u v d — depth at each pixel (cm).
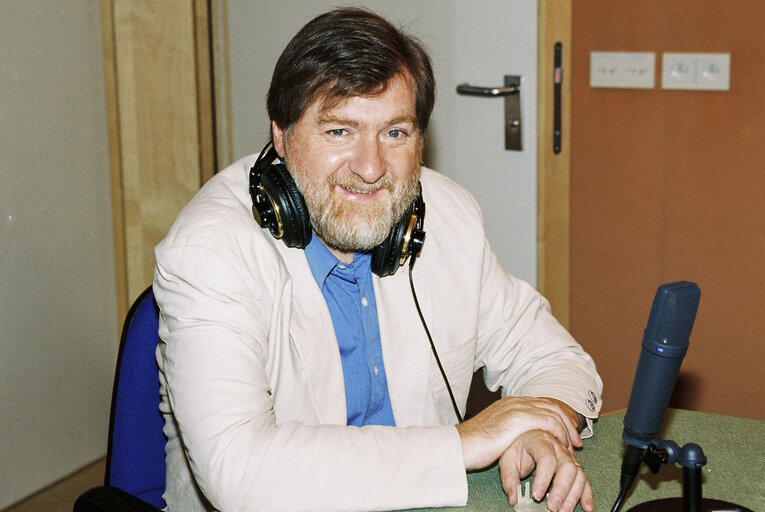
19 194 244
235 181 144
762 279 264
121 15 261
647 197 274
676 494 116
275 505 115
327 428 121
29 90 243
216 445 118
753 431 133
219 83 299
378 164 127
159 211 275
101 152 267
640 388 102
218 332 125
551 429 124
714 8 254
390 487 115
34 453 257
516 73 264
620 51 267
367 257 145
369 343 147
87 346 270
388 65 125
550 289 285
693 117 263
